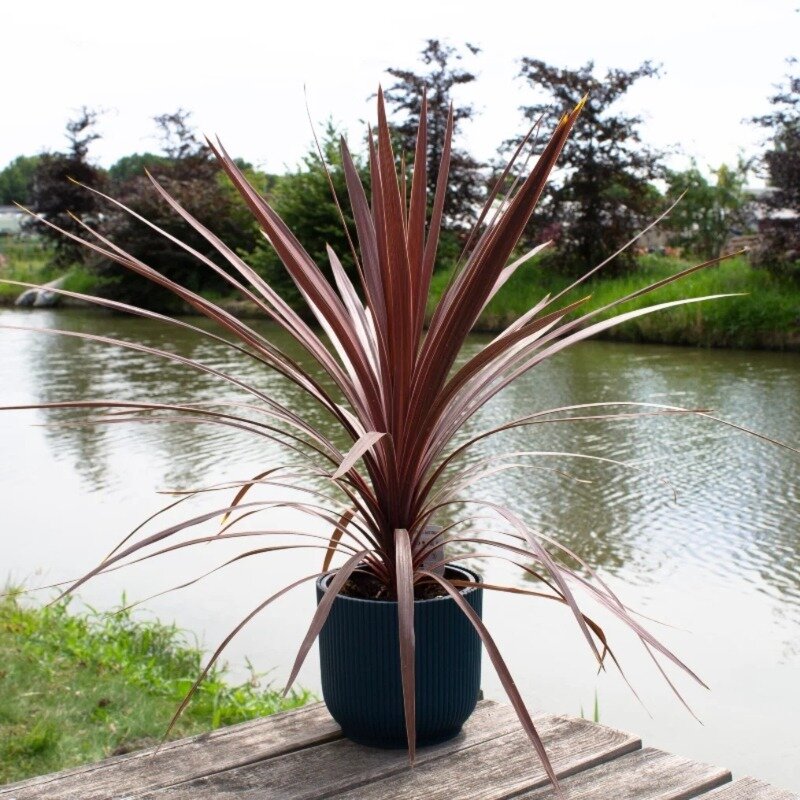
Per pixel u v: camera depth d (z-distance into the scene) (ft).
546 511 18.01
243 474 21.29
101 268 84.53
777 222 58.08
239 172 5.35
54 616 11.61
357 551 5.39
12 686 8.94
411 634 4.51
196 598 13.12
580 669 11.13
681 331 50.98
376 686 5.89
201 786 5.66
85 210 104.22
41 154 106.22
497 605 13.14
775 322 48.60
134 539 16.10
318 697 9.77
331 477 5.88
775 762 8.96
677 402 30.73
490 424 27.66
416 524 6.17
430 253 5.79
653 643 4.86
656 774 5.84
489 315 60.39
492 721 6.61
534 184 4.74
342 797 5.51
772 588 13.69
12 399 32.96
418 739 6.09
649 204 76.64
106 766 5.96
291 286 69.67
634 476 20.97
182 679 9.77
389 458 5.81
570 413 28.96
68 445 24.88
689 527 16.84
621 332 53.42
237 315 72.84
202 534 16.46
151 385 35.96
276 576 14.12
